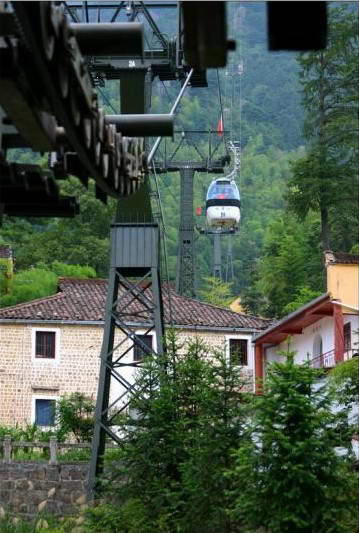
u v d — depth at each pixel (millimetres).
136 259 40688
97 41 15867
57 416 50625
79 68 15961
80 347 53406
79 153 17906
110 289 40812
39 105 15844
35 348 53281
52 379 53062
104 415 40125
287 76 159375
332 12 73562
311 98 73938
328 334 45750
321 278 76000
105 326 40656
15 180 19422
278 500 29172
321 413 30297
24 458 44531
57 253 84375
